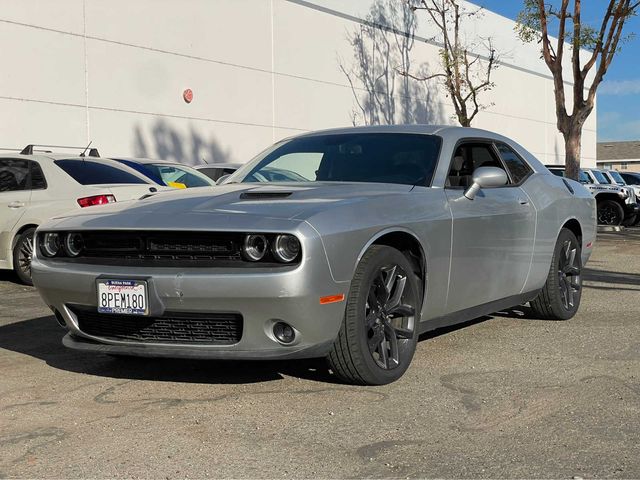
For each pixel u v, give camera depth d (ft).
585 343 18.06
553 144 111.86
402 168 16.53
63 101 47.34
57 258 14.60
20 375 15.49
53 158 28.81
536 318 21.15
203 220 13.16
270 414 12.78
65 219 14.83
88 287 13.67
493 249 17.24
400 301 14.60
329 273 12.84
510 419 12.48
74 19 47.78
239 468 10.49
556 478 10.07
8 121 44.42
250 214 13.23
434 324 16.02
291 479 10.11
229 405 13.30
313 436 11.72
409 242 14.98
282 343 13.00
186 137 55.83
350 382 14.28
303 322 12.73
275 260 12.68
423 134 17.49
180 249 13.23
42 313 22.67
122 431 12.04
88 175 28.53
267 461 10.73
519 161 19.83
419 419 12.48
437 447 11.23
